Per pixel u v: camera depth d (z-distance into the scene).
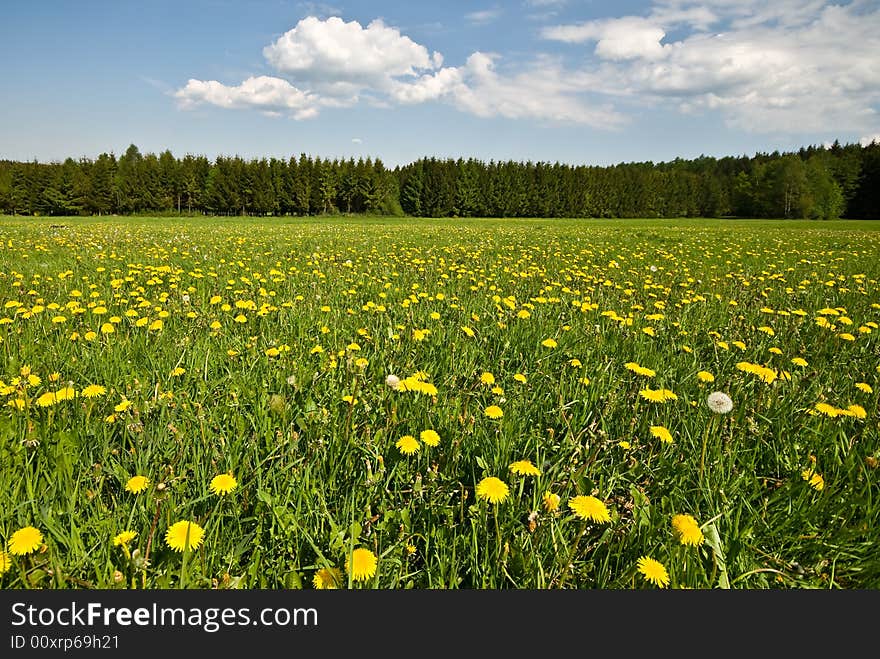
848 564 1.88
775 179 92.06
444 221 59.50
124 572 1.66
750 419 2.71
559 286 7.28
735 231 30.09
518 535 1.91
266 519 1.99
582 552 1.91
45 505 1.88
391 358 3.75
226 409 2.75
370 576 1.58
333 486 2.19
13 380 2.76
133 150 119.75
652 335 4.46
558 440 2.66
